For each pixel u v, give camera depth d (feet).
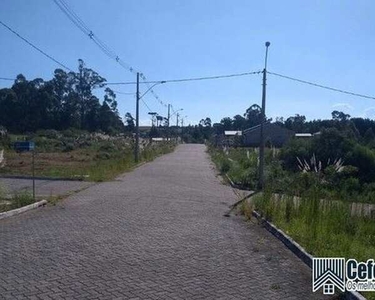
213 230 33.55
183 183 71.67
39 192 53.21
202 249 27.27
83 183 65.10
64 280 20.44
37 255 24.75
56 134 231.30
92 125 324.39
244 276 21.91
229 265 23.84
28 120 309.63
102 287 19.62
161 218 38.01
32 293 18.62
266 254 26.50
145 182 70.13
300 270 23.15
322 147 91.25
